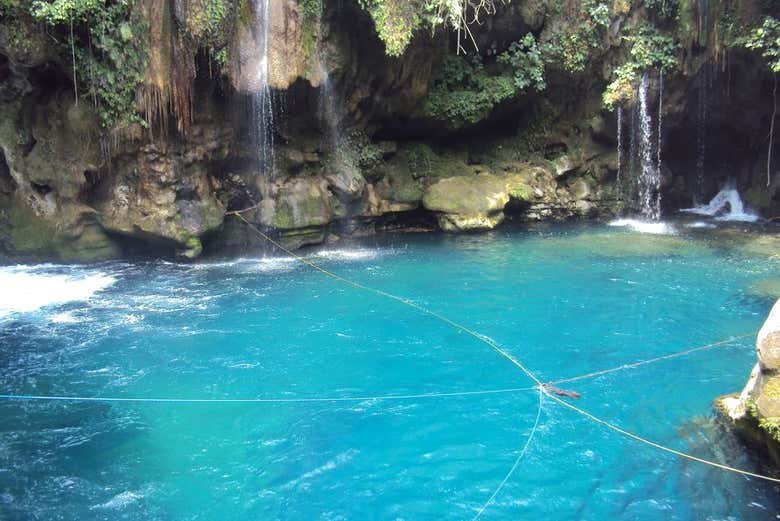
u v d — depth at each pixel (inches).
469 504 241.4
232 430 294.5
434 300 476.7
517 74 760.3
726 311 445.7
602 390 331.9
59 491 248.2
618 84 749.3
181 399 323.6
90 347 386.3
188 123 545.3
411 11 604.7
